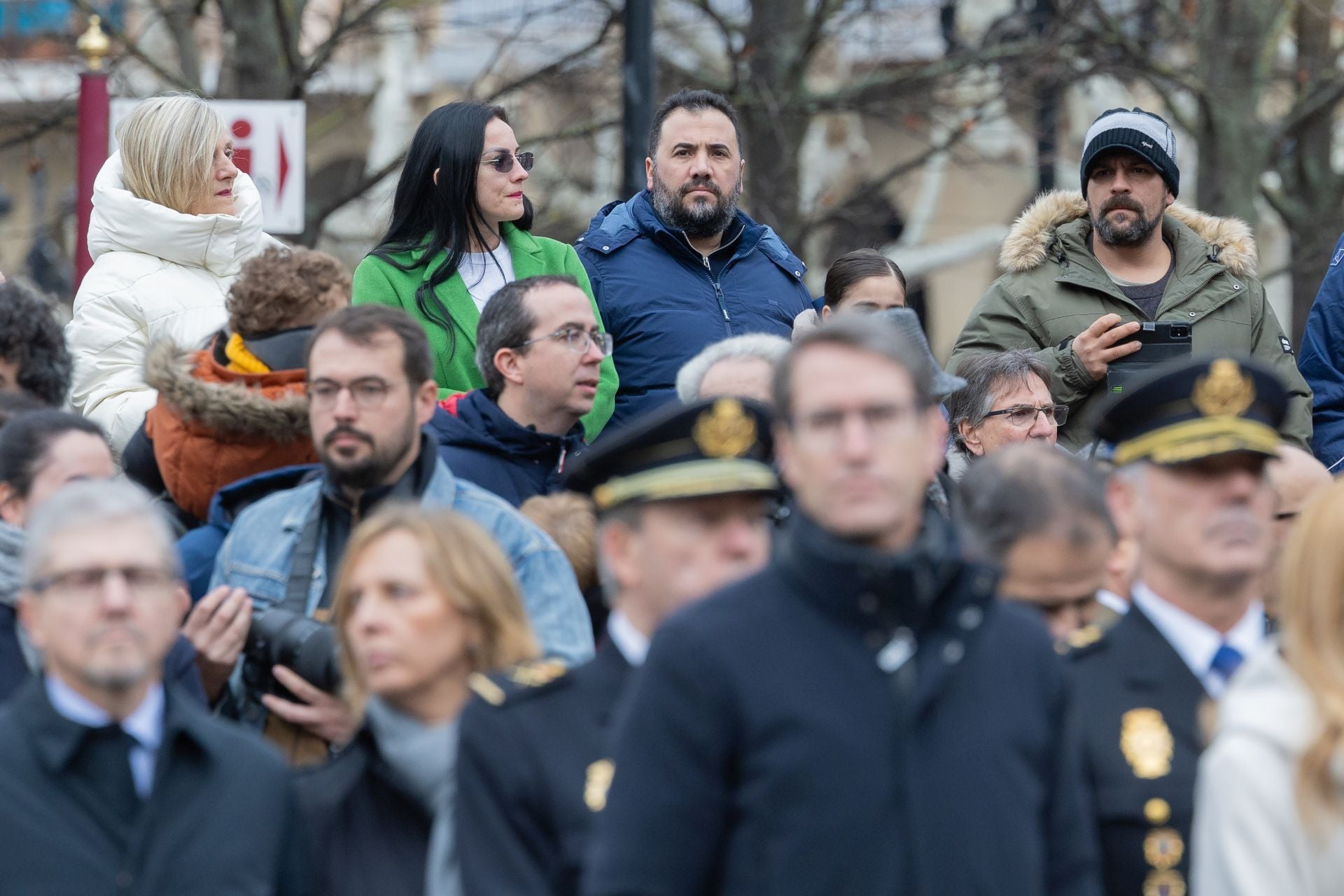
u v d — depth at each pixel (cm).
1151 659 815
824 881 677
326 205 2755
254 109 1855
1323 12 2992
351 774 870
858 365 708
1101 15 2944
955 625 705
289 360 1112
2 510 986
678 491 769
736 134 1509
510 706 788
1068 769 722
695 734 691
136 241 1354
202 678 973
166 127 1364
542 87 3030
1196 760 793
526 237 1452
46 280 4031
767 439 793
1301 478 1058
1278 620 898
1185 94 3219
